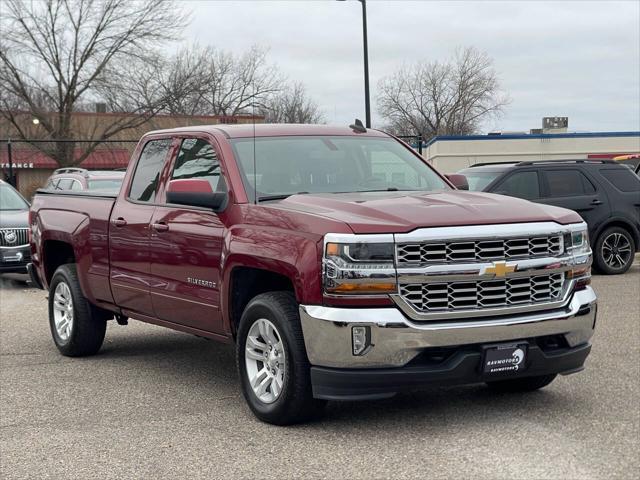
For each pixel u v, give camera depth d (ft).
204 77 133.80
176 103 131.85
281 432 18.33
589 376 23.00
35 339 30.53
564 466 15.81
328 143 22.62
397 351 16.92
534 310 17.97
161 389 22.67
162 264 22.47
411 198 19.35
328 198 19.42
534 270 17.88
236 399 21.43
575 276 18.66
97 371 25.09
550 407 19.94
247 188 20.36
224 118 68.95
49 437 18.49
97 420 19.76
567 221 18.72
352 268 16.96
